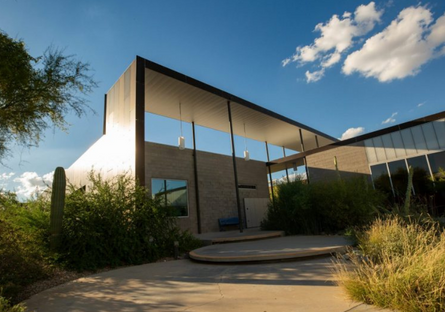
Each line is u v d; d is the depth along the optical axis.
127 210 8.67
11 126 7.62
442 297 2.81
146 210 8.88
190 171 14.21
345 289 3.56
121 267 7.59
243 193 16.69
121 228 8.10
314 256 6.35
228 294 4.11
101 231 7.74
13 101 7.10
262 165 18.70
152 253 8.52
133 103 10.66
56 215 7.37
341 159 14.34
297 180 12.36
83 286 5.45
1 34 6.66
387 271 3.39
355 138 13.90
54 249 7.18
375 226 6.49
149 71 11.07
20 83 6.93
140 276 6.10
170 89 12.46
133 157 10.15
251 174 17.64
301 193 11.15
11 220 6.75
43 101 7.75
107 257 7.60
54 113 7.99
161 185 12.80
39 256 6.25
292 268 5.56
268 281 4.71
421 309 2.79
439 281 2.84
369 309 3.05
